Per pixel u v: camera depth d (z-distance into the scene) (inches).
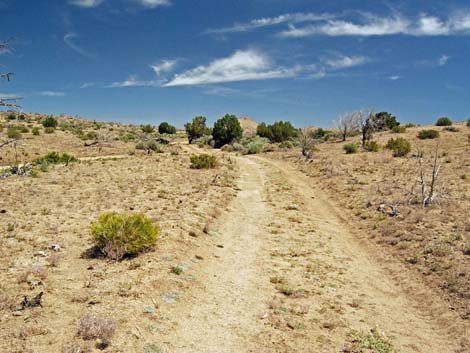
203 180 1320.1
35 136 2544.3
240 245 695.1
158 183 1237.7
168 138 3772.1
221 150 2910.9
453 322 428.8
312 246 711.7
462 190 1019.3
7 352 284.0
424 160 1578.5
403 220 804.6
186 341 345.7
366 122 2278.5
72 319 346.6
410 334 409.1
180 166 1722.4
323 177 1439.5
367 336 390.6
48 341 305.4
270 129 3535.9
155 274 475.8
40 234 615.5
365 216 884.6
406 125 3159.5
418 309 474.0
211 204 948.6
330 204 1087.0
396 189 1096.2
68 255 527.8
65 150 2358.5
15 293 386.3
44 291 400.2
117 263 505.7
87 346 302.0
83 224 698.2
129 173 1454.2
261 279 534.9
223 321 396.8
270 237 760.3
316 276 560.1
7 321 330.0
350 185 1238.3
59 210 804.0
